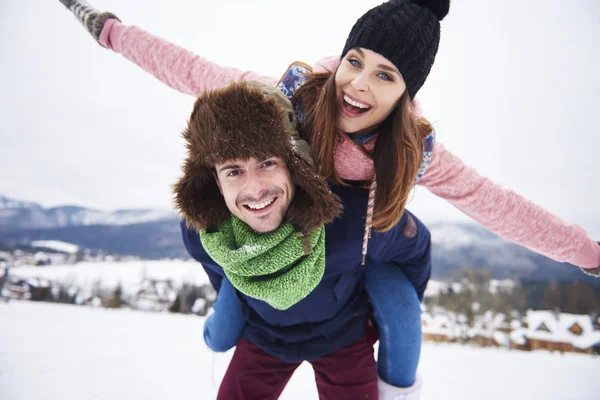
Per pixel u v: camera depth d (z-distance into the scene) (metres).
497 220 1.44
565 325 25.36
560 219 1.51
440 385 3.26
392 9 1.23
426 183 1.44
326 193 1.08
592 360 5.41
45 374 2.54
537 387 3.54
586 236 1.51
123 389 2.36
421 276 1.54
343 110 1.21
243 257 1.07
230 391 1.42
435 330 22.97
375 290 1.45
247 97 0.99
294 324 1.38
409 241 1.40
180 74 1.54
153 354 3.29
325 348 1.38
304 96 1.26
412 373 1.45
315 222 1.08
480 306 26.72
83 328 4.45
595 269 1.52
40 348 3.21
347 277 1.32
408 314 1.42
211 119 0.98
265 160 1.01
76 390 2.30
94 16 1.67
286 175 1.06
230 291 1.55
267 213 1.05
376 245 1.34
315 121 1.20
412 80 1.24
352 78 1.19
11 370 2.57
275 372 1.44
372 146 1.27
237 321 1.52
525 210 1.45
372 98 1.18
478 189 1.42
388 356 1.44
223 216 1.17
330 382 1.42
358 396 1.36
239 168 1.00
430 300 26.81
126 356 3.15
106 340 3.78
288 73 1.30
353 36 1.24
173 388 2.43
